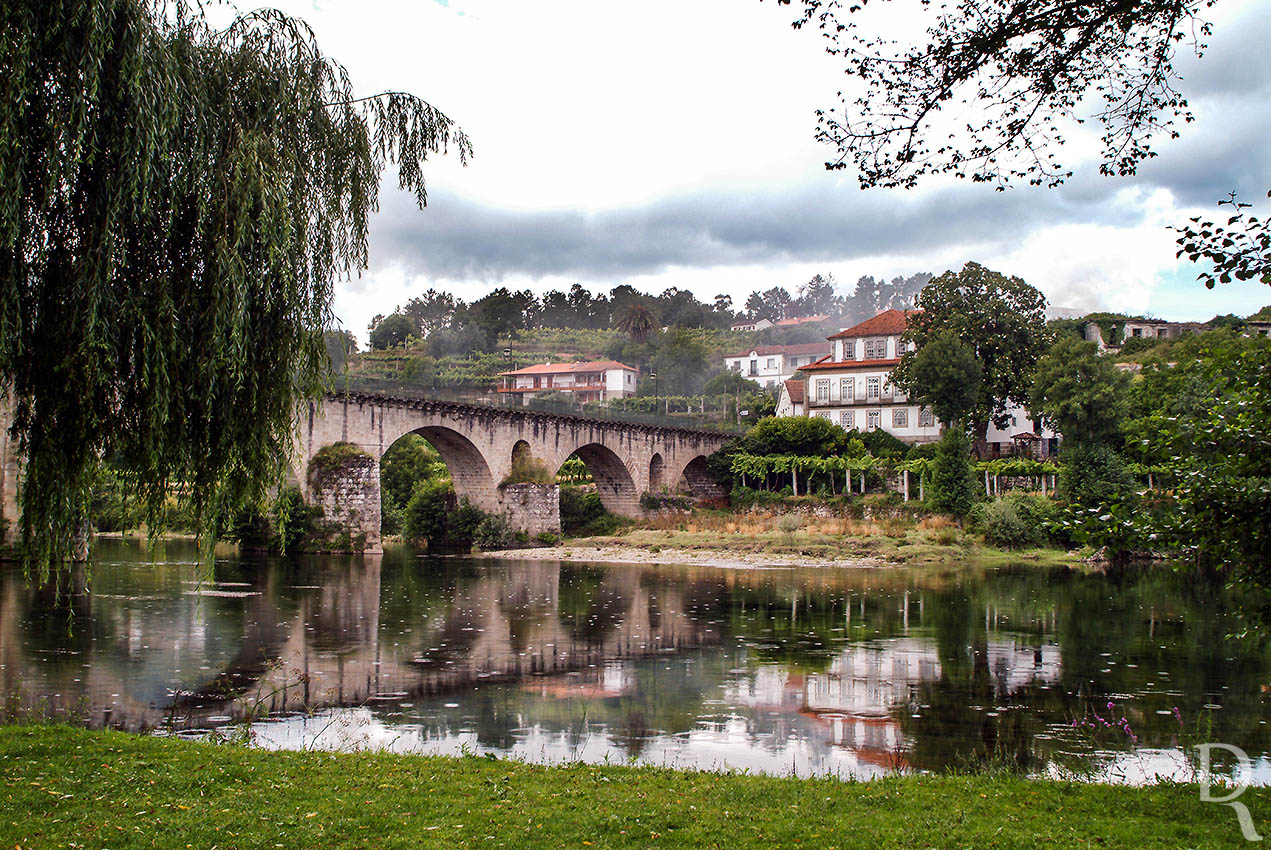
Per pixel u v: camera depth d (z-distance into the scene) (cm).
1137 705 1695
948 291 6838
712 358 14600
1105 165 1173
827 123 1212
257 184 1188
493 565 4738
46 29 1022
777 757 1352
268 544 4759
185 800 929
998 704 1700
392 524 6856
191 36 1216
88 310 1044
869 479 6931
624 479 7319
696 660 2120
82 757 1071
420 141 1439
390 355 13075
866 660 2127
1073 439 5678
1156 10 1028
